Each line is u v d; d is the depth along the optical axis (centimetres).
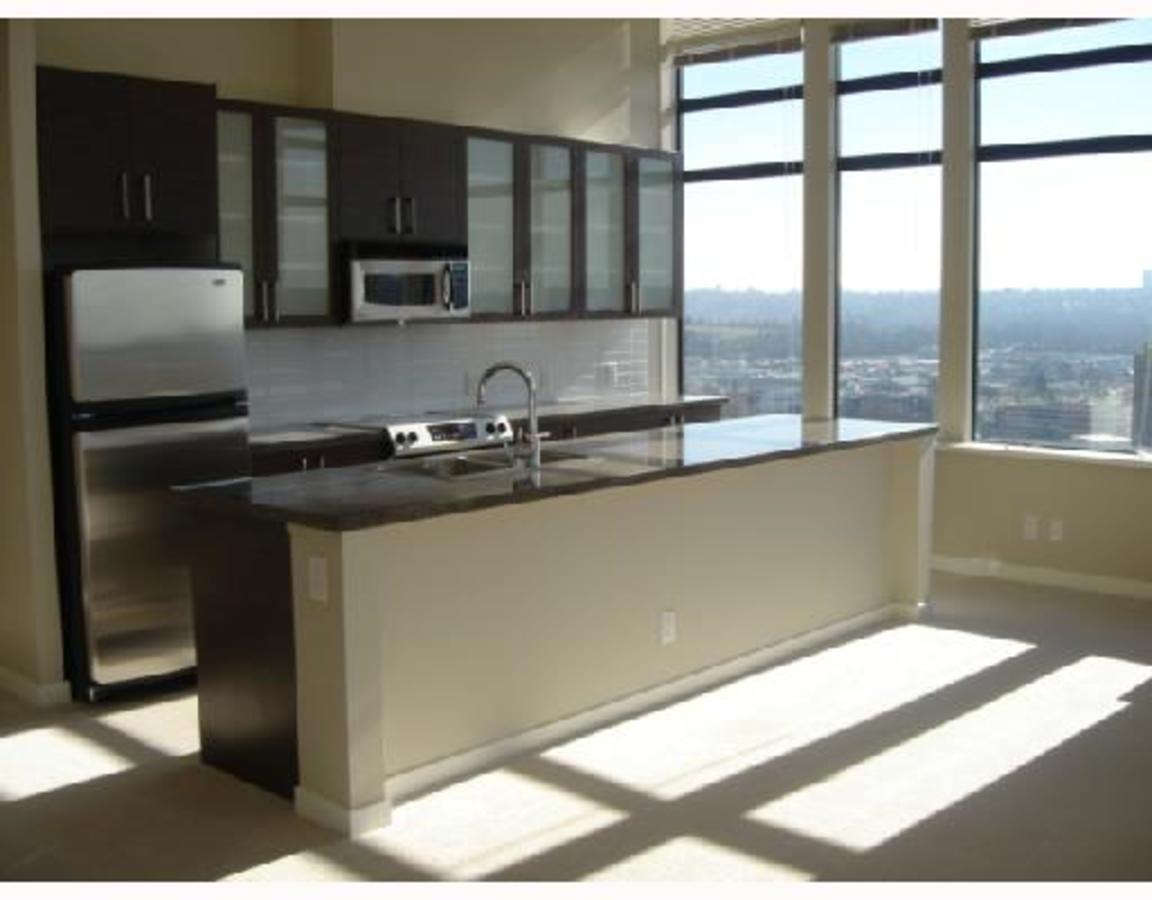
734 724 465
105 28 579
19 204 484
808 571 563
